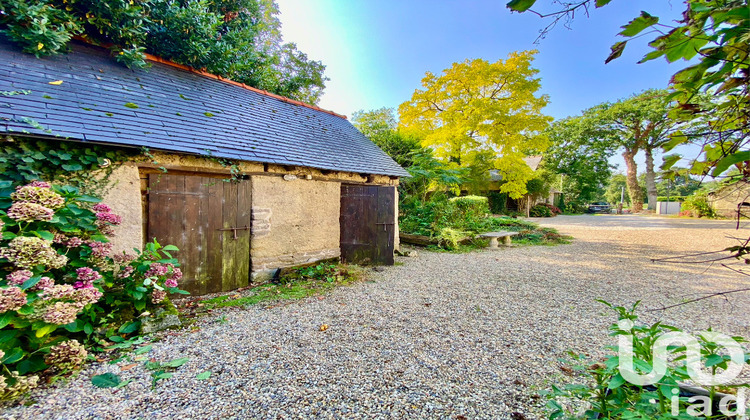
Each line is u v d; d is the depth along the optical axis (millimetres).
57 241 2379
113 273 2900
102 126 3256
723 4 738
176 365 2322
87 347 2477
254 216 4508
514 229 11117
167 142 3578
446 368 2355
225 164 4129
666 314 3535
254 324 3129
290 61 12570
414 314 3465
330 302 3836
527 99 12188
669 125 1069
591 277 5223
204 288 4035
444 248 7887
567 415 1756
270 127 5406
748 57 810
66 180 2977
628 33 874
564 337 2902
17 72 3383
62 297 2146
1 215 2211
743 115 918
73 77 3809
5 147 2668
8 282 1993
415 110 13562
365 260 6008
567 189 30031
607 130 21766
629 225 14070
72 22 4059
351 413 1856
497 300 3980
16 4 3525
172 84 4945
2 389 1835
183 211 3846
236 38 6926
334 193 5676
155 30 5066
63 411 1842
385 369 2338
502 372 2303
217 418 1803
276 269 4777
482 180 15219
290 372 2281
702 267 6020
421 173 10008
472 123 12312
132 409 1871
